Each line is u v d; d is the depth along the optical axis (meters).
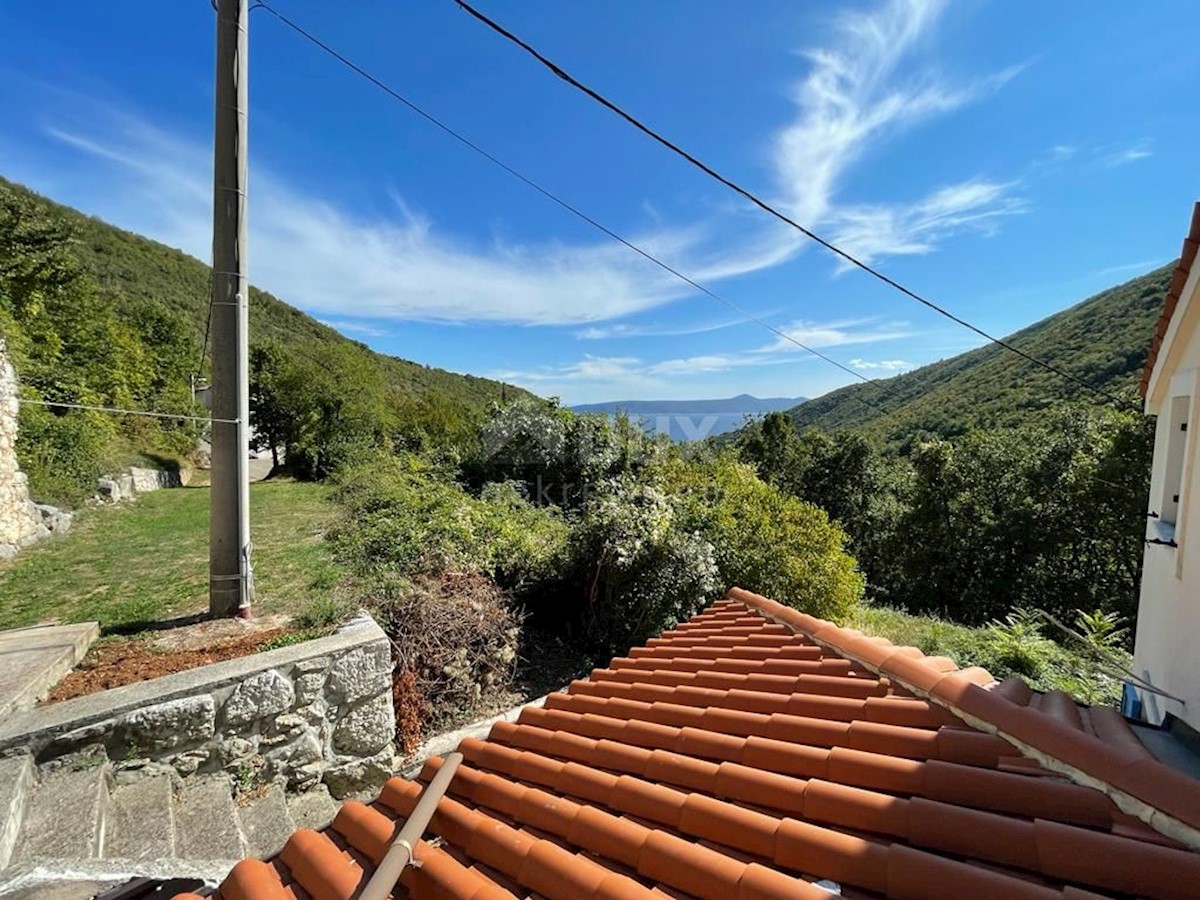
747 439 28.77
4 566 6.06
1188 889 1.09
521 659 6.27
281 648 3.99
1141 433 12.47
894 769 1.64
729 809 1.65
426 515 8.07
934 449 17.48
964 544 16.62
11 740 2.86
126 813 3.00
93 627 4.16
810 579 7.91
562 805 1.91
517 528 8.15
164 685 3.40
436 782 2.13
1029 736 1.59
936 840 1.38
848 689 2.25
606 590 6.89
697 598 6.70
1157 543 3.15
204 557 6.47
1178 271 3.00
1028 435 15.99
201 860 2.78
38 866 2.39
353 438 17.19
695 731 2.19
